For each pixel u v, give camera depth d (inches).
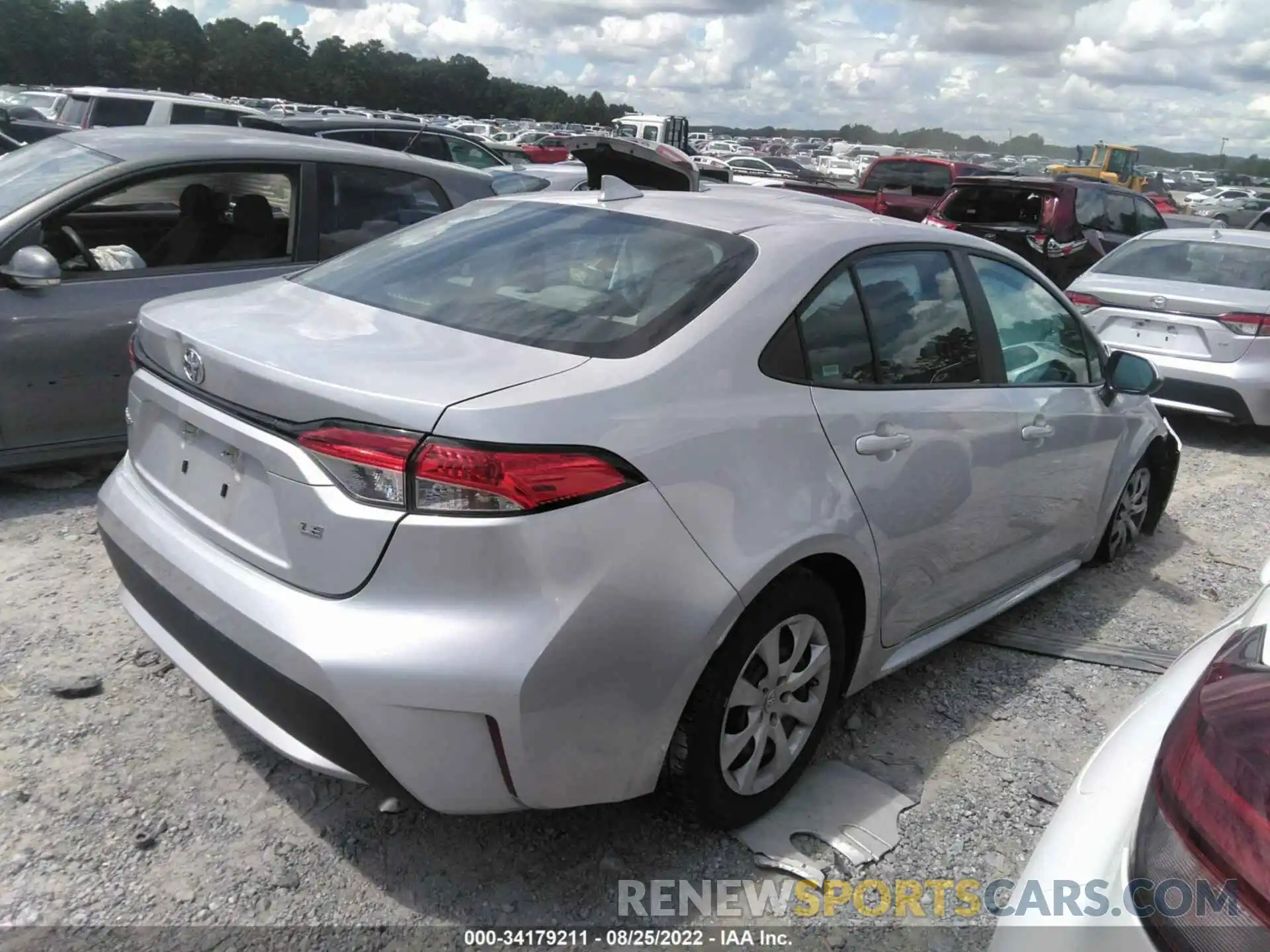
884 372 120.0
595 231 121.6
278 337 98.4
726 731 103.6
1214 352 286.0
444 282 115.2
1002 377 141.3
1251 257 305.9
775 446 102.4
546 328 101.3
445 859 102.6
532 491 83.4
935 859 108.9
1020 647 159.8
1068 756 131.0
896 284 125.4
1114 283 308.3
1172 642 166.7
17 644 135.2
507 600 83.9
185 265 202.4
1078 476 161.0
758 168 1341.0
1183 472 275.3
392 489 83.0
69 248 189.3
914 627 130.8
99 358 188.4
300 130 528.1
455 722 83.8
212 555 96.5
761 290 107.4
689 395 96.8
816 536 103.9
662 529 90.7
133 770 111.7
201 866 98.9
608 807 112.1
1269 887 49.0
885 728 133.6
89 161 198.5
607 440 88.7
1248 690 57.4
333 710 84.4
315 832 104.8
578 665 86.0
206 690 97.5
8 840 99.6
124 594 116.0
